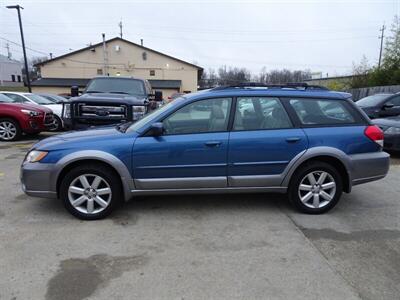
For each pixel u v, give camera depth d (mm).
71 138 4125
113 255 3232
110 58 47094
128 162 3963
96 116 7250
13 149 8461
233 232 3770
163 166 4004
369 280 2879
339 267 3072
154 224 3955
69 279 2826
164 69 48000
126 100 7406
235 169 4098
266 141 4074
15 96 11625
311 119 4227
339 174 4273
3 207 4418
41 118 9945
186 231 3779
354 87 28000
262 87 4328
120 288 2717
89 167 3951
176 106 4094
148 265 3064
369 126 4312
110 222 3992
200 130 4074
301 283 2816
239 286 2764
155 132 3932
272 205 4613
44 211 4293
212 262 3129
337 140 4172
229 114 4117
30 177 3947
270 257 3230
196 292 2680
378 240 3623
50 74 47344
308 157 4129
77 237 3590
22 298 2574
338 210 4477
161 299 2590
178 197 4855
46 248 3340
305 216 4254
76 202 4008
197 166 4039
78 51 46812
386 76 24141
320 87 4492
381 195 5117
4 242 3451
